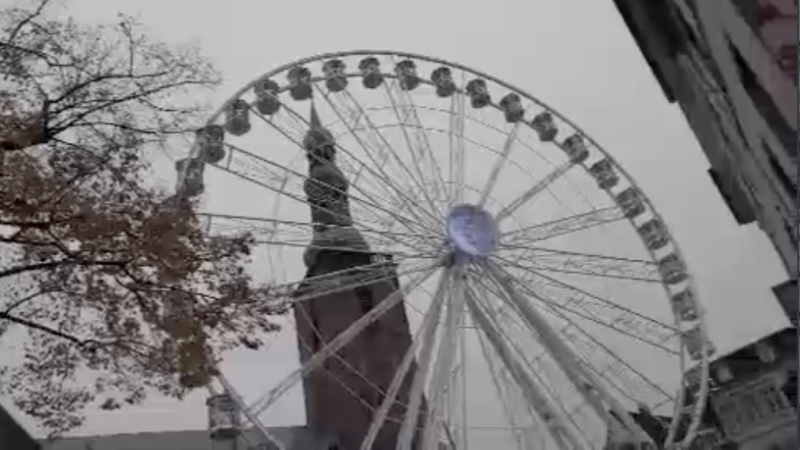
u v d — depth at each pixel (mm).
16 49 23344
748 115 25828
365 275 43812
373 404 61031
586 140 48094
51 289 22656
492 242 41812
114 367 22828
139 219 22578
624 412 41531
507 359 41219
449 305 41188
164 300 22516
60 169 22844
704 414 56375
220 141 40906
